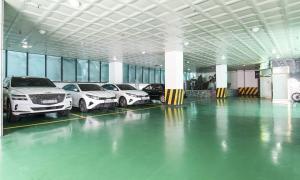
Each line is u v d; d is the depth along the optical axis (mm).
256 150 3623
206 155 3383
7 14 5715
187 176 2613
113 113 8375
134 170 2801
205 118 7129
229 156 3334
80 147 3811
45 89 6438
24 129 5301
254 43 9547
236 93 23656
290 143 4043
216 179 2531
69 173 2709
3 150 3637
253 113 8367
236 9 5344
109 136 4613
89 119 6879
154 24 6570
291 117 7305
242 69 23578
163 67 20797
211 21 6277
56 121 6473
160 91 12406
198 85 23422
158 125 5875
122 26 6789
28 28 7059
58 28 7039
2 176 2623
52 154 3436
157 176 2615
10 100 6070
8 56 11867
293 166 2914
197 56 13445
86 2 4914
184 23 6473
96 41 8984
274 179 2518
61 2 4918
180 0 4797
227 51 11547
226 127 5590
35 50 11375
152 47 10258
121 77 16156
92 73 15984
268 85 18406
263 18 6027
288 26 6871
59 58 13938
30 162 3086
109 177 2588
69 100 6887
